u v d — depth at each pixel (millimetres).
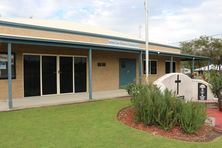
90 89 13203
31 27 14219
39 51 14102
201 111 8133
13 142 6363
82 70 16344
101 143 6438
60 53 15062
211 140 7352
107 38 18953
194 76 23984
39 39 11391
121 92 16781
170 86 12727
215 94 12938
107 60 18234
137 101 8516
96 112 9773
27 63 13695
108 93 16094
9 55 10297
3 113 9438
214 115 11078
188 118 7723
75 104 11539
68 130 7406
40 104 11281
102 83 17844
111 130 7523
